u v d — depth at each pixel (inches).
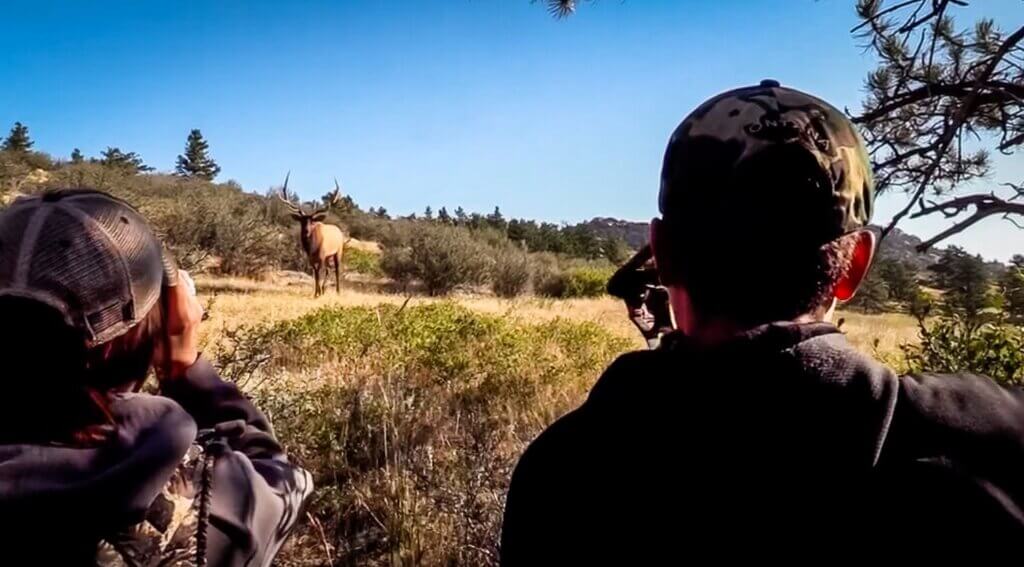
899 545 30.0
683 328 37.0
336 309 423.8
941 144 113.6
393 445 172.6
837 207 33.1
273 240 934.4
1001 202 103.6
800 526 30.7
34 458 35.9
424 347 298.0
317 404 191.8
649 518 33.1
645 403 34.7
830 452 30.6
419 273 959.6
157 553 38.5
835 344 32.9
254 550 42.4
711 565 31.6
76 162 1443.2
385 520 146.3
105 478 36.2
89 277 37.2
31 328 35.6
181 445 39.3
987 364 143.2
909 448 30.9
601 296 984.9
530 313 568.7
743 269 33.2
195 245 799.7
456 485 149.8
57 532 35.7
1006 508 29.7
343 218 1636.3
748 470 31.3
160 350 46.8
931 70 131.3
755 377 31.8
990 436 31.2
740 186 33.1
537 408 223.9
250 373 178.4
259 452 49.3
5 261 36.4
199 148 2965.1
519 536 38.4
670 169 35.9
